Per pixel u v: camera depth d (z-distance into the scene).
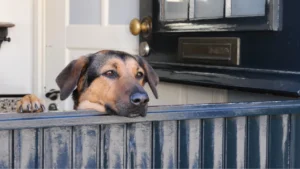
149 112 1.62
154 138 1.66
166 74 2.56
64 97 1.75
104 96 1.66
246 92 2.32
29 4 3.62
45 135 1.49
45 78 3.52
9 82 3.64
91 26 3.15
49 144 1.50
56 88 3.43
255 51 2.15
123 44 2.96
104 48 3.08
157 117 1.63
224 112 1.74
